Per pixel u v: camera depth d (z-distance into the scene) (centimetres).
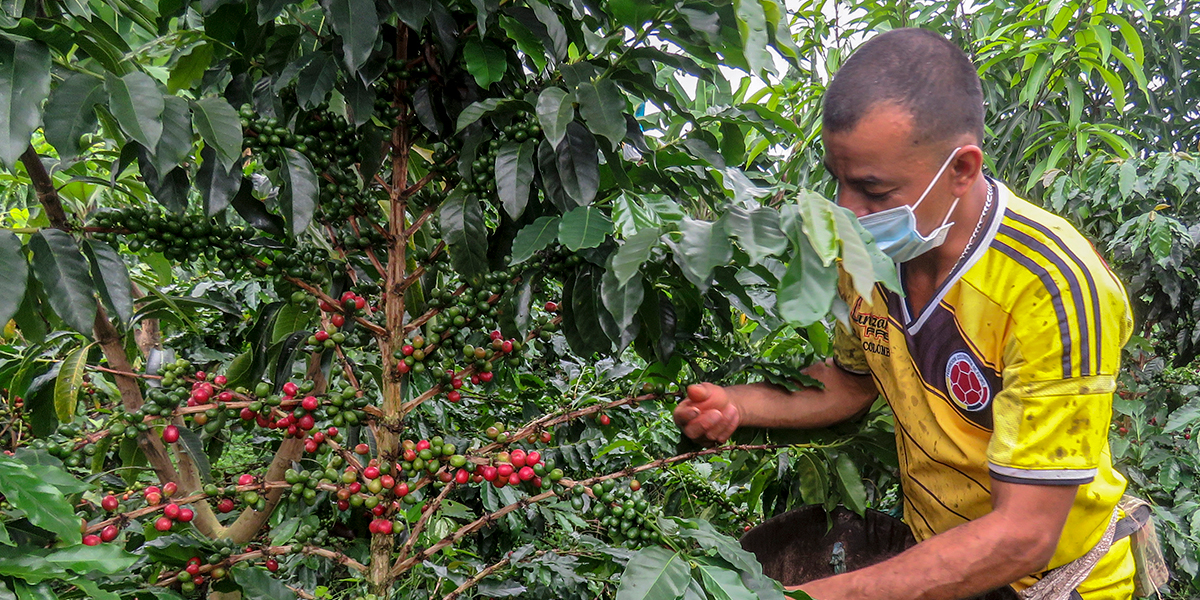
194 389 120
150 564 128
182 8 139
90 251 118
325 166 127
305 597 126
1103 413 125
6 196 215
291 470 123
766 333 187
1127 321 130
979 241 132
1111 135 295
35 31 96
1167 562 294
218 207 115
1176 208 324
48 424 149
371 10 112
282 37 134
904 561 125
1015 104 310
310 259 129
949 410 145
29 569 90
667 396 150
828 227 89
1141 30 357
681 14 112
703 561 112
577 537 149
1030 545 122
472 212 127
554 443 206
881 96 117
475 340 161
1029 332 126
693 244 95
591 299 135
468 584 138
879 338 154
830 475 169
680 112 130
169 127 101
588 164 121
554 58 123
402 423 130
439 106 131
